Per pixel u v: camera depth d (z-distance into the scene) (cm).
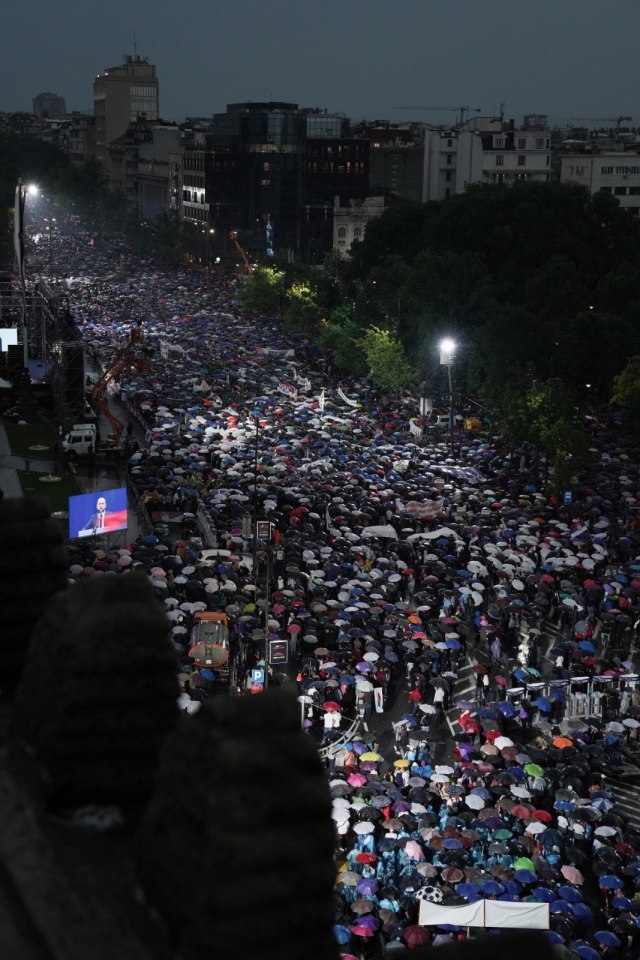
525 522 7900
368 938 3606
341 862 4075
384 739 5244
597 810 4325
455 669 5900
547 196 16575
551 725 5322
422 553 7269
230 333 15925
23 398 11794
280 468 8744
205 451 9231
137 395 11462
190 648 5672
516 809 4294
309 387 12250
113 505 6988
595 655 6125
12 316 13600
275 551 6956
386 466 9156
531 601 6669
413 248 17275
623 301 14225
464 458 9700
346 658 5653
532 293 13912
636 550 7538
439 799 4506
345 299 16488
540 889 3775
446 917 3456
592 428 11125
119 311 17538
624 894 3962
